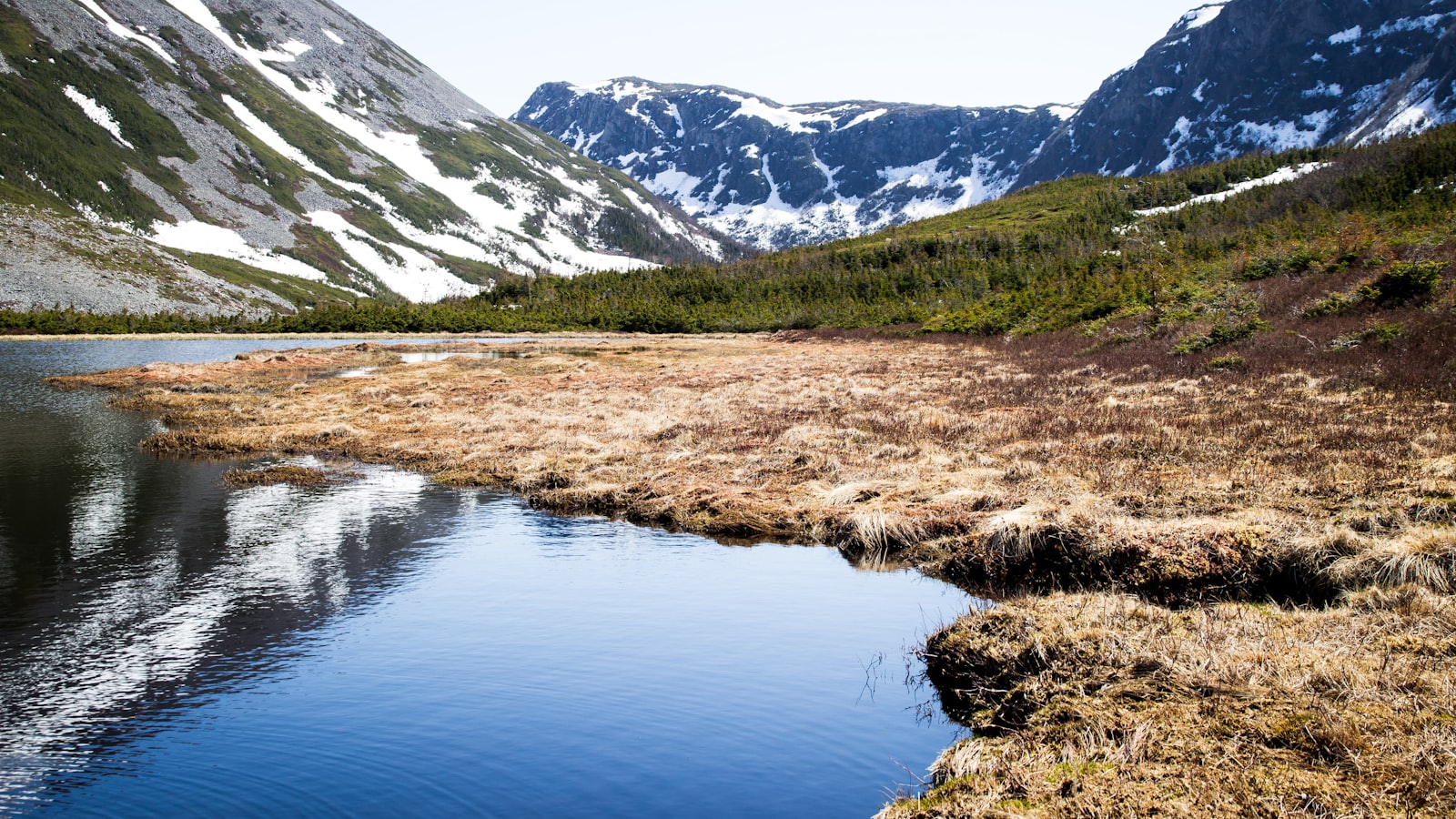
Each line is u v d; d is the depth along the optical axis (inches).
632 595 528.7
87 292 5310.0
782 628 469.7
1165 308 2021.4
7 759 332.8
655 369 2054.6
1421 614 364.2
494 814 288.0
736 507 700.7
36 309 4744.1
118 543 648.4
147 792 306.7
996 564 535.5
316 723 358.6
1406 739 258.7
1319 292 1701.5
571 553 624.1
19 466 940.6
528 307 5398.6
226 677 410.0
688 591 537.3
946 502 655.1
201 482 867.4
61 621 489.1
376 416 1282.0
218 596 530.6
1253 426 847.1
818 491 745.6
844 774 312.5
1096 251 4530.0
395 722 359.6
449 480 872.9
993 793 262.2
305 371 2058.3
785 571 575.8
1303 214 3454.7
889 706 369.7
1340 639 348.2
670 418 1189.7
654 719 359.9
